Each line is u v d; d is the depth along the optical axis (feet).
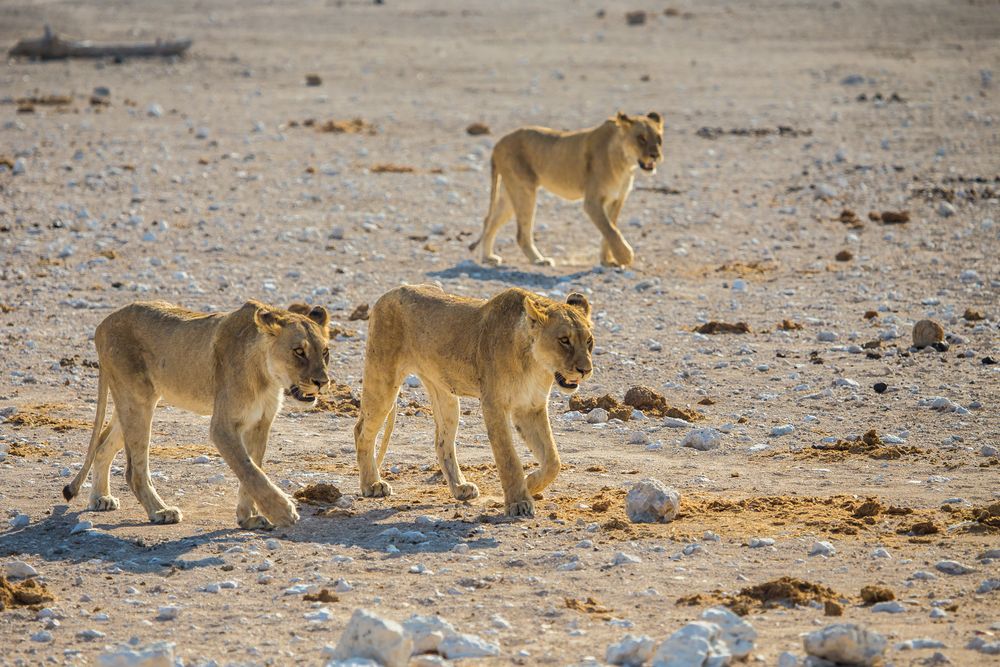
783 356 56.75
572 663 24.88
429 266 75.20
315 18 225.35
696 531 34.55
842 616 27.45
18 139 113.29
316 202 92.02
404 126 123.85
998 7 220.23
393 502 38.91
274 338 34.73
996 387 50.78
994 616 27.09
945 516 35.53
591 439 46.39
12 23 211.61
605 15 225.97
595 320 63.21
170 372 36.73
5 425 47.75
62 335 61.05
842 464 42.32
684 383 53.26
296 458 44.65
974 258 76.07
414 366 39.40
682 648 23.77
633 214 90.38
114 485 40.93
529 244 76.79
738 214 90.17
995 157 105.60
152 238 80.07
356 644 23.88
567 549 33.12
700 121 125.80
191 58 171.22
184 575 31.55
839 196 94.53
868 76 151.74
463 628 27.30
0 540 34.91
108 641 27.04
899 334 59.82
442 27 211.61
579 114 130.00
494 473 42.52
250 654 25.95
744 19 214.07
